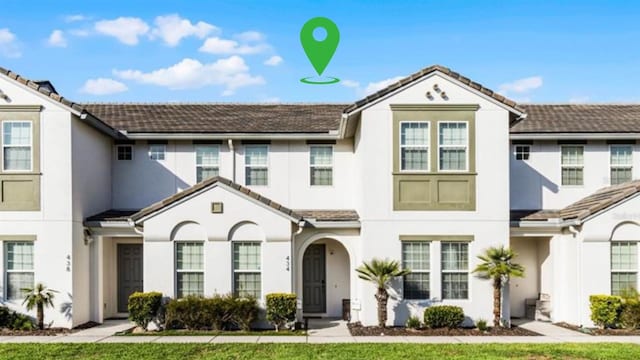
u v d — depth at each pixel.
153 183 18.64
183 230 15.63
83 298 16.28
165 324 15.14
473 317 15.71
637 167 18.48
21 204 15.65
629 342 13.30
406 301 15.73
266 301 15.23
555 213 17.56
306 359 11.13
